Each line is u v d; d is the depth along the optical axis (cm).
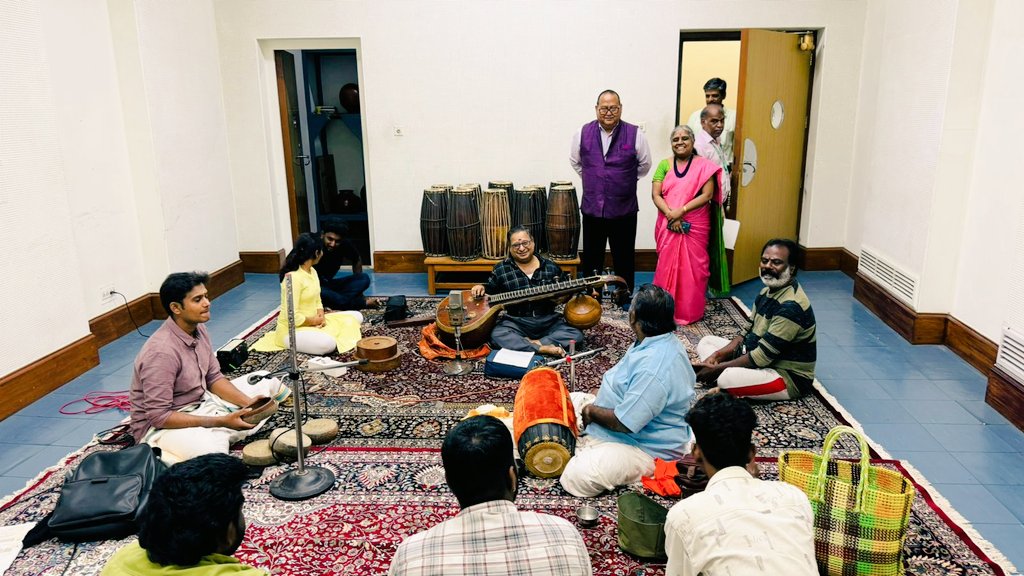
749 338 379
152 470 279
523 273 449
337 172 764
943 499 289
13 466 327
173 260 542
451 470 155
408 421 361
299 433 298
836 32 604
